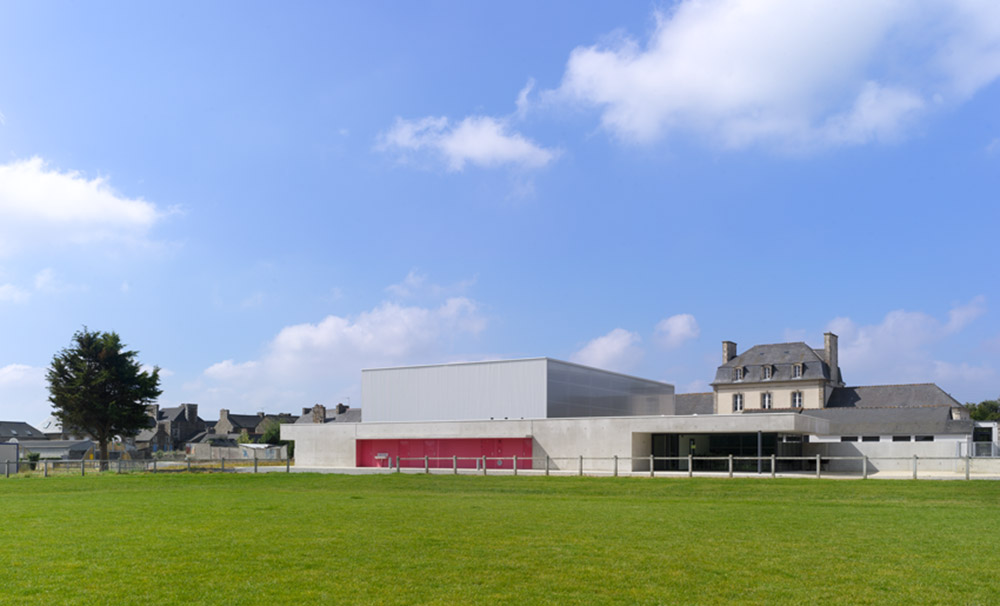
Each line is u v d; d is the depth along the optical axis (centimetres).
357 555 1267
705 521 1772
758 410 7919
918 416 6712
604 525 1686
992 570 1160
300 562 1202
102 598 966
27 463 5059
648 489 2859
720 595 998
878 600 972
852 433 6669
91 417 6494
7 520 1783
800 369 8188
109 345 6538
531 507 2138
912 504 2272
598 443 3938
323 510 2020
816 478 3055
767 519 1819
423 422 4431
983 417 10731
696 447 3984
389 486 3186
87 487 3369
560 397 4366
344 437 4712
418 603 952
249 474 3888
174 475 3912
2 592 995
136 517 1841
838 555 1288
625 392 5059
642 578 1095
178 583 1052
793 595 998
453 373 4581
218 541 1418
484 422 4256
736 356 8906
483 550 1322
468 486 3105
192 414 13175
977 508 2128
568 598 980
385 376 4803
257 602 952
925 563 1216
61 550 1312
